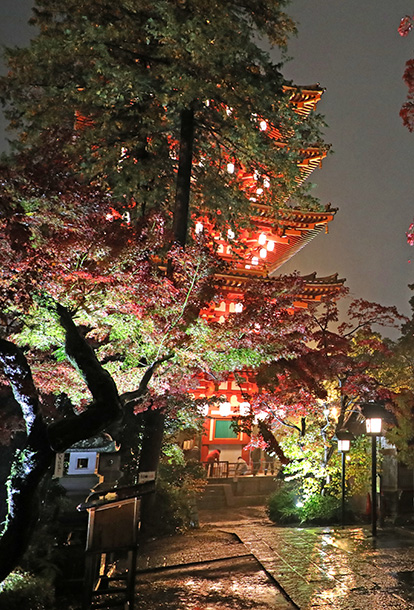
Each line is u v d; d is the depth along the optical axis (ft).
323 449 58.13
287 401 58.59
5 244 24.84
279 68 53.11
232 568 34.45
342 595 28.58
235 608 26.86
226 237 61.67
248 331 37.81
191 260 35.96
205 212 63.87
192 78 46.24
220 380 41.73
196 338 35.14
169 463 63.46
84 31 48.26
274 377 57.00
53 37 50.55
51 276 27.78
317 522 53.83
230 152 59.93
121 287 30.63
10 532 17.71
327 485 57.67
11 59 50.49
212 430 106.11
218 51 45.91
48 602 25.45
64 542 31.58
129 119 55.36
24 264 25.75
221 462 97.09
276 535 45.93
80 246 28.09
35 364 34.91
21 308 27.20
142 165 54.60
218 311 99.55
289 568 34.01
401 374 58.90
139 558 37.19
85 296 30.01
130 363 37.22
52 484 40.24
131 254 31.45
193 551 39.45
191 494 58.08
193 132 55.77
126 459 52.85
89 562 23.98
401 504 51.06
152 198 52.26
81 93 48.52
